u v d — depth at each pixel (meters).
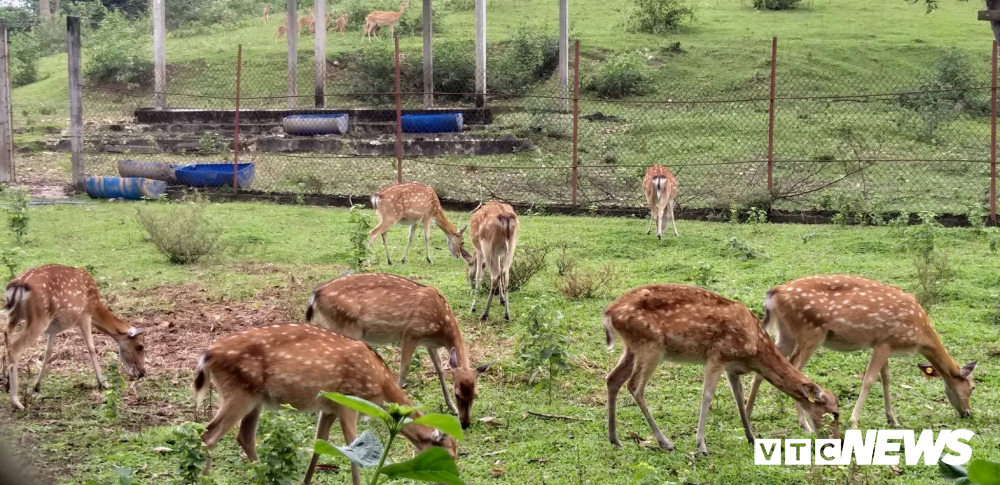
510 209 9.73
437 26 34.03
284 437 5.04
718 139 22.55
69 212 15.88
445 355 8.46
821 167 19.12
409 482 5.67
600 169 20.00
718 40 30.80
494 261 9.66
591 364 8.11
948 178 18.62
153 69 31.00
